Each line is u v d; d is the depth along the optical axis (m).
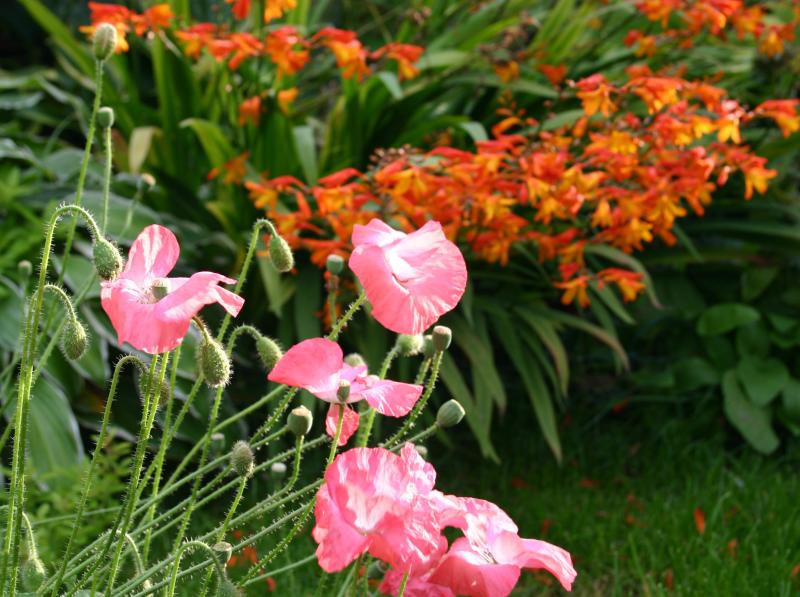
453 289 1.07
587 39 3.94
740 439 3.55
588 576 2.53
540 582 2.50
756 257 3.59
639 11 3.48
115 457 2.46
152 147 3.55
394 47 3.06
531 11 4.14
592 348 3.79
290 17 3.76
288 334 3.10
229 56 3.30
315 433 3.16
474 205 2.64
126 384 2.94
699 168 2.76
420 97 3.42
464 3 3.88
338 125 3.36
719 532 2.66
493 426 3.55
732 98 3.77
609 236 2.83
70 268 2.91
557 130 3.02
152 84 4.56
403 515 0.97
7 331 2.70
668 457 3.29
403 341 1.33
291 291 3.00
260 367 3.36
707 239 3.78
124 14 2.98
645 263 3.52
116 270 1.01
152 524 1.24
